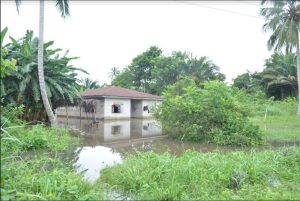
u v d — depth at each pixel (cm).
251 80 4219
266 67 3966
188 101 1377
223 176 608
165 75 4031
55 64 1639
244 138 1201
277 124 1992
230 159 729
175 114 1386
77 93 1781
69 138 1209
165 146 1198
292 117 2453
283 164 756
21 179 512
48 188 494
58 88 1589
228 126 1271
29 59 1573
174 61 4059
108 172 691
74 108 2906
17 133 989
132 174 619
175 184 553
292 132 1534
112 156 966
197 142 1306
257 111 2614
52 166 734
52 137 1085
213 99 1323
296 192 544
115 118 2658
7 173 516
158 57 4222
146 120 2723
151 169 629
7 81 1498
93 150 1078
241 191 552
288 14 2431
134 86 4634
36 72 1558
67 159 900
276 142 1280
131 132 1711
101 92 2669
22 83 1491
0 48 587
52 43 1639
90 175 702
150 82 4469
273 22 2400
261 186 585
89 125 2122
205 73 4094
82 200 486
